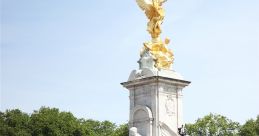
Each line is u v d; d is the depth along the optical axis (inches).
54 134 5369.1
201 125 5944.9
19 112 5748.0
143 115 3134.8
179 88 3223.4
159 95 3117.6
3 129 5226.4
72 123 5595.5
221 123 5940.0
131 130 3058.6
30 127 5388.8
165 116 3125.0
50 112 5689.0
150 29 3321.9
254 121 5772.6
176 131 3147.1
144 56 3267.7
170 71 3211.1
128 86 3260.3
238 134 5772.6
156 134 3063.5
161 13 3334.2
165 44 3302.2
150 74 3142.2
